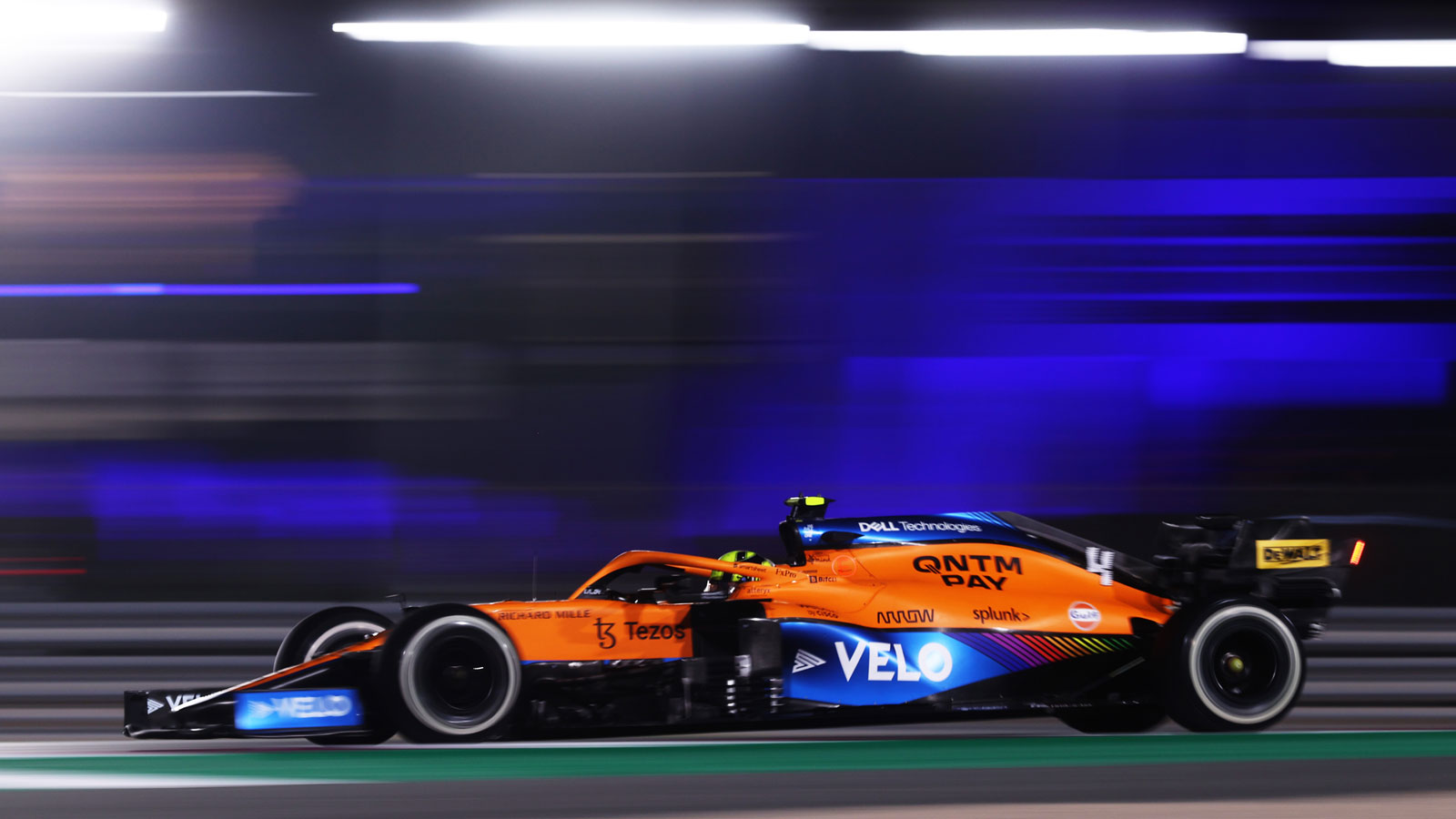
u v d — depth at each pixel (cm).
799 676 1748
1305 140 3809
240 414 3944
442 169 3931
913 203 3866
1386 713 2141
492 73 3931
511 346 3981
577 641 1744
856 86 3881
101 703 2289
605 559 3703
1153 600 1930
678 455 3981
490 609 1758
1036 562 1922
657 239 3906
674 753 1566
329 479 3962
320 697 1680
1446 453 3884
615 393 3978
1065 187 3850
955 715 1788
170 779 1405
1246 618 1805
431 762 1498
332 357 3959
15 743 1777
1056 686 1838
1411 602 3198
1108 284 3853
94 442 3912
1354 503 3956
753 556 1956
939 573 1880
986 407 3925
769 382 3956
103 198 3897
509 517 3906
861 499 3897
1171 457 3947
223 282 3953
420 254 3950
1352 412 3953
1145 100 3844
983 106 3869
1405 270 3866
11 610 2653
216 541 3788
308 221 3925
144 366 3922
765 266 3981
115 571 3544
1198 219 3838
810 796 1298
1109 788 1341
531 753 1555
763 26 3909
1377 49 3831
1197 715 1764
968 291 3906
